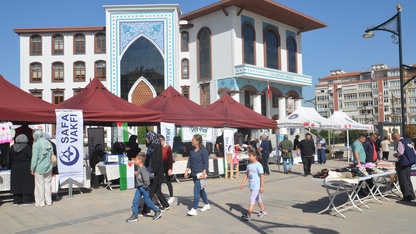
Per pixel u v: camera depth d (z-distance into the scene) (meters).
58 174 10.44
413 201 9.52
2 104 10.05
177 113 14.03
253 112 18.08
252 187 7.64
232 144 15.05
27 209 8.96
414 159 9.27
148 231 6.84
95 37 41.28
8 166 11.59
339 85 115.44
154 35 36.62
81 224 7.42
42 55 41.16
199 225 7.21
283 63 41.50
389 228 6.85
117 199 10.14
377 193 10.46
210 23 37.84
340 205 9.01
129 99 36.47
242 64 34.88
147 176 7.59
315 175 8.02
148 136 8.60
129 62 36.66
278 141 20.75
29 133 12.37
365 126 24.67
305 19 40.53
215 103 17.88
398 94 102.12
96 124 15.76
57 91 41.06
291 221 7.45
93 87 13.25
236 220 7.59
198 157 8.09
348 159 23.39
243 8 36.25
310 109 23.55
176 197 10.45
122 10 36.59
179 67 38.22
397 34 13.04
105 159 12.09
